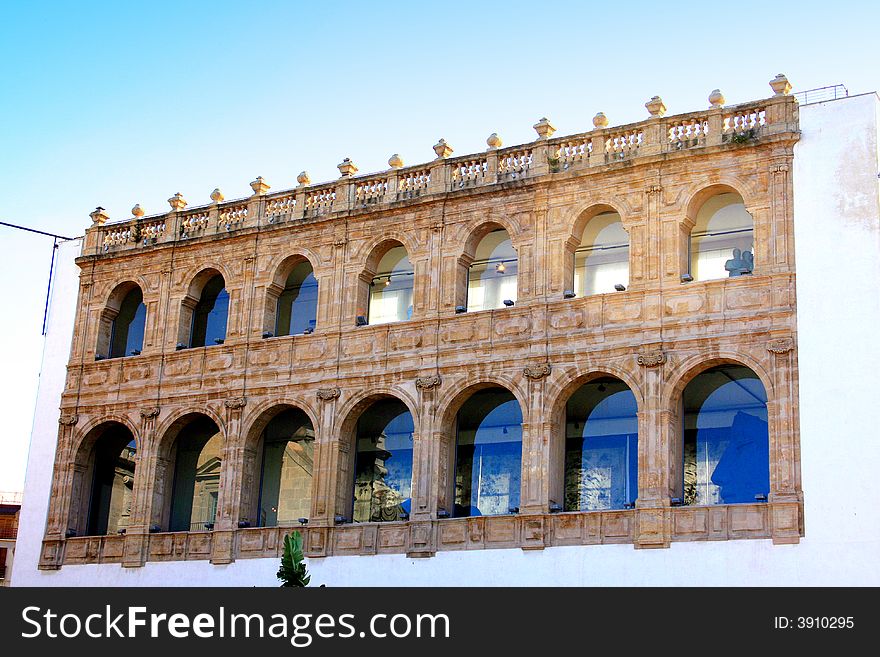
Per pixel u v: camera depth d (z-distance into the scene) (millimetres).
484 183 60062
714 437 53906
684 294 54531
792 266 53094
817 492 50250
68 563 64312
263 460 62562
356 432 60875
